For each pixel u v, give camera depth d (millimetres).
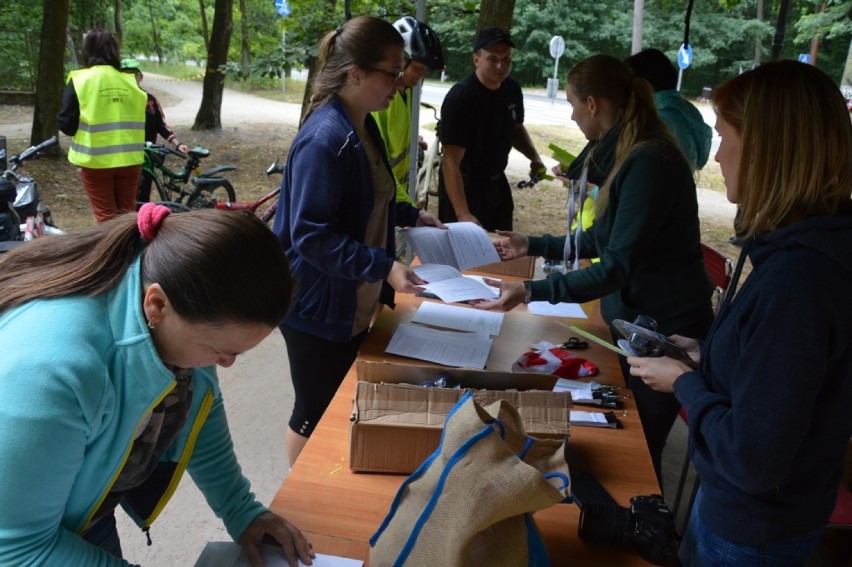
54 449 812
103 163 4586
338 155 1823
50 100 7879
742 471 1064
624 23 24203
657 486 1444
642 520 1247
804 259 1013
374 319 2414
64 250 939
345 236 1857
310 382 2156
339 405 1685
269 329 891
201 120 11250
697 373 1312
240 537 1226
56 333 846
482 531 1018
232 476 1297
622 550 1254
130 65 4703
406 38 2725
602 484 1441
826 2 14195
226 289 829
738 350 1149
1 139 4188
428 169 5043
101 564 924
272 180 8266
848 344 1020
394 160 3355
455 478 1021
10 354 822
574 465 1497
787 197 1061
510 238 2383
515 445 1160
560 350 1993
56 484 837
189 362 946
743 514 1197
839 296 991
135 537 2381
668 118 2736
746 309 1086
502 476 998
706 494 1267
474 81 3395
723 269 2615
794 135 1048
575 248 2301
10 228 3379
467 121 3377
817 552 2502
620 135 1955
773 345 1007
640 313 2076
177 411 1130
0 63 13281
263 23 19531
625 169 1895
